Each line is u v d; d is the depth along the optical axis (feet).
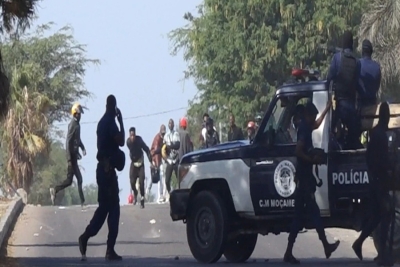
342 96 122.21
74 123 206.08
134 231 176.96
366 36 255.09
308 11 364.58
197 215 131.95
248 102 382.63
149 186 264.72
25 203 249.55
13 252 148.77
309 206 119.65
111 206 131.34
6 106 118.73
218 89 393.70
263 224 128.26
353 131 122.42
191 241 132.36
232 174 128.98
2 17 115.34
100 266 121.08
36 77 340.39
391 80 261.85
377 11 251.80
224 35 378.32
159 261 131.95
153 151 261.24
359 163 117.70
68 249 152.15
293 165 123.85
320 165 119.96
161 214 203.92
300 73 128.98
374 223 117.91
